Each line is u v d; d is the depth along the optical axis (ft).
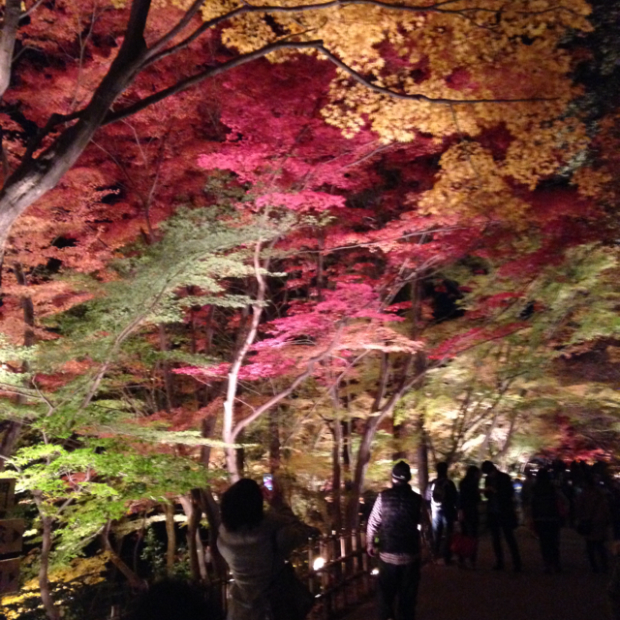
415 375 46.11
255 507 13.08
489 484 35.47
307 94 33.63
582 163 40.78
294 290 48.34
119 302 26.86
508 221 34.65
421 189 42.14
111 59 35.37
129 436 27.40
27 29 35.40
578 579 31.48
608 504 33.71
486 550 41.96
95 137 38.11
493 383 50.57
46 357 26.37
